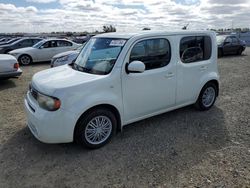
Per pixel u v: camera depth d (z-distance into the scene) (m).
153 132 4.54
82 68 4.35
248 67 12.18
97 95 3.78
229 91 7.44
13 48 16.73
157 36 4.43
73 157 3.72
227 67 12.19
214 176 3.24
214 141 4.21
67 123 3.58
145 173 3.32
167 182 3.13
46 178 3.24
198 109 5.59
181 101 5.05
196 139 4.27
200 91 5.36
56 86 3.59
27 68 12.81
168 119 5.13
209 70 5.46
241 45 18.38
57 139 3.61
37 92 3.82
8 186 3.08
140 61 4.12
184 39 4.86
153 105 4.56
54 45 14.95
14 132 4.57
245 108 5.85
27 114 4.01
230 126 4.82
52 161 3.62
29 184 3.12
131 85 4.15
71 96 3.57
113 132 4.13
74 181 3.18
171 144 4.10
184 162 3.57
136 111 4.35
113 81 3.93
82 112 3.65
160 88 4.57
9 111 5.73
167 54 4.60
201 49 5.24
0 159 3.66
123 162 3.58
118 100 4.03
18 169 3.43
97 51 4.43
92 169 3.42
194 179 3.18
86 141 3.84
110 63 4.06
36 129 3.68
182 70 4.86
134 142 4.16
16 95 7.13
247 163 3.54
